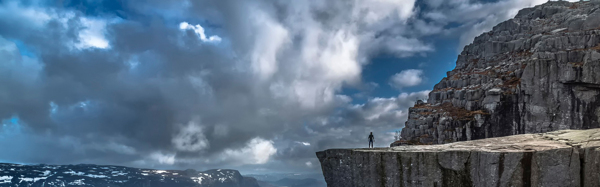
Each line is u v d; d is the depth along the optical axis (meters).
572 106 104.06
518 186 42.22
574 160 40.81
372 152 53.66
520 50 150.38
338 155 57.78
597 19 134.12
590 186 39.69
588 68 100.94
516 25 171.38
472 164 46.12
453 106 135.38
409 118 143.25
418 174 49.62
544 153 41.84
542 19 167.38
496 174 43.28
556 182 40.97
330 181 58.19
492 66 152.38
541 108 108.12
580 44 122.25
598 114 99.56
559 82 106.88
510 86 119.19
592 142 42.22
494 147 46.56
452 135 115.56
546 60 110.12
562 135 47.84
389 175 51.81
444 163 48.03
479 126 113.06
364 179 54.06
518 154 42.44
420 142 120.88
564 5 175.75
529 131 108.50
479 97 126.06
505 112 113.38
